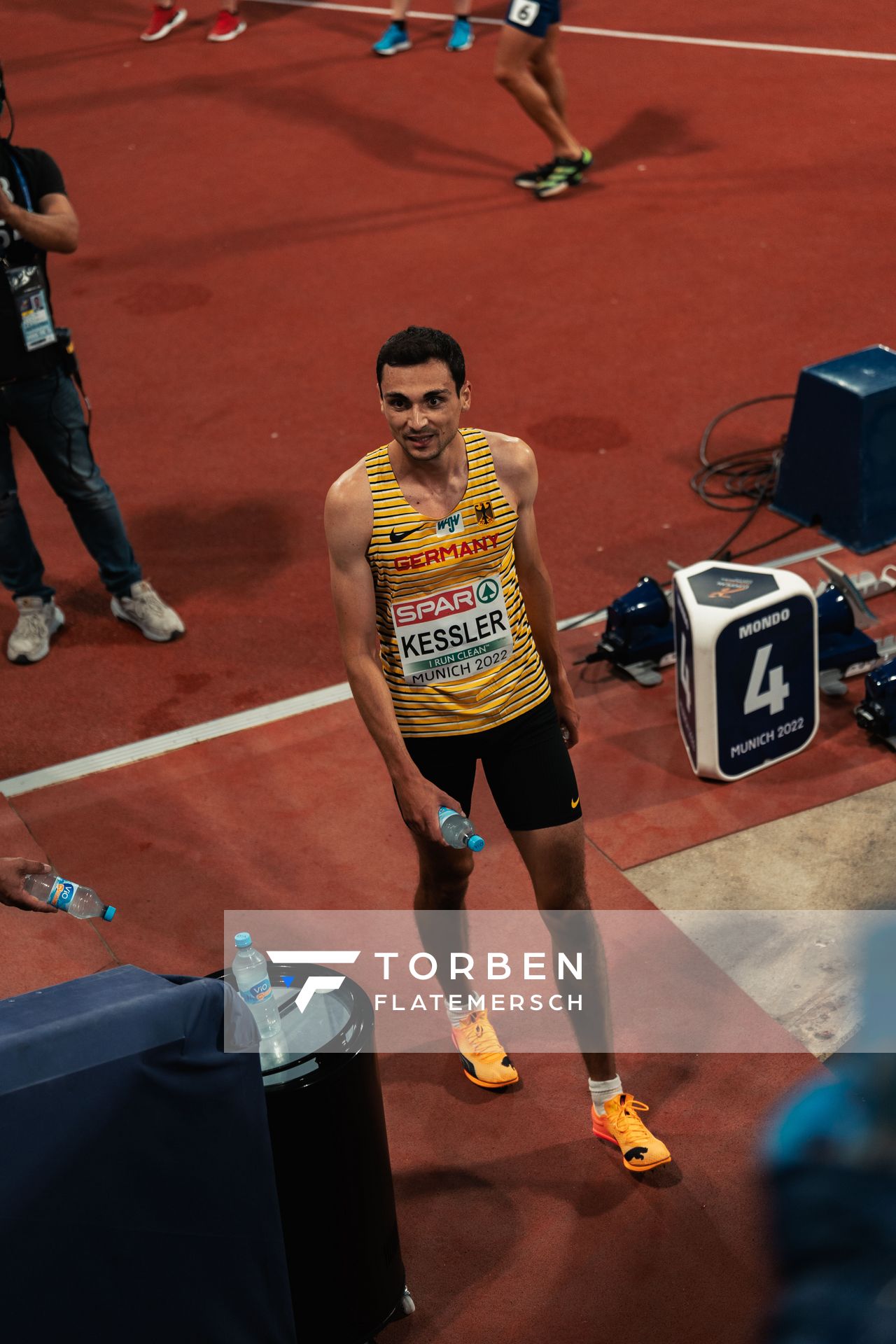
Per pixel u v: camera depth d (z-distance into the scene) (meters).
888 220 10.74
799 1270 1.18
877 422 6.84
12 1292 2.85
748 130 12.66
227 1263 3.12
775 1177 1.21
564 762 3.88
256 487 8.05
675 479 7.80
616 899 5.09
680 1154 4.11
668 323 9.48
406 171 12.48
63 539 7.73
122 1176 2.90
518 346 9.34
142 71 15.77
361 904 5.16
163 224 11.81
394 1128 4.29
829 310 9.47
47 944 5.04
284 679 6.47
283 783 5.80
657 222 11.02
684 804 5.54
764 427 8.21
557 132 11.44
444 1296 3.76
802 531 7.29
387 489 3.58
